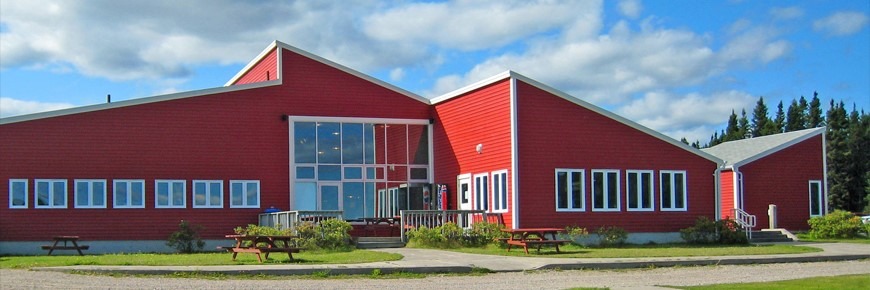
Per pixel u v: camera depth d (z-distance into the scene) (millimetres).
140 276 18484
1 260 22719
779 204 39719
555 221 30422
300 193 32625
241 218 31406
